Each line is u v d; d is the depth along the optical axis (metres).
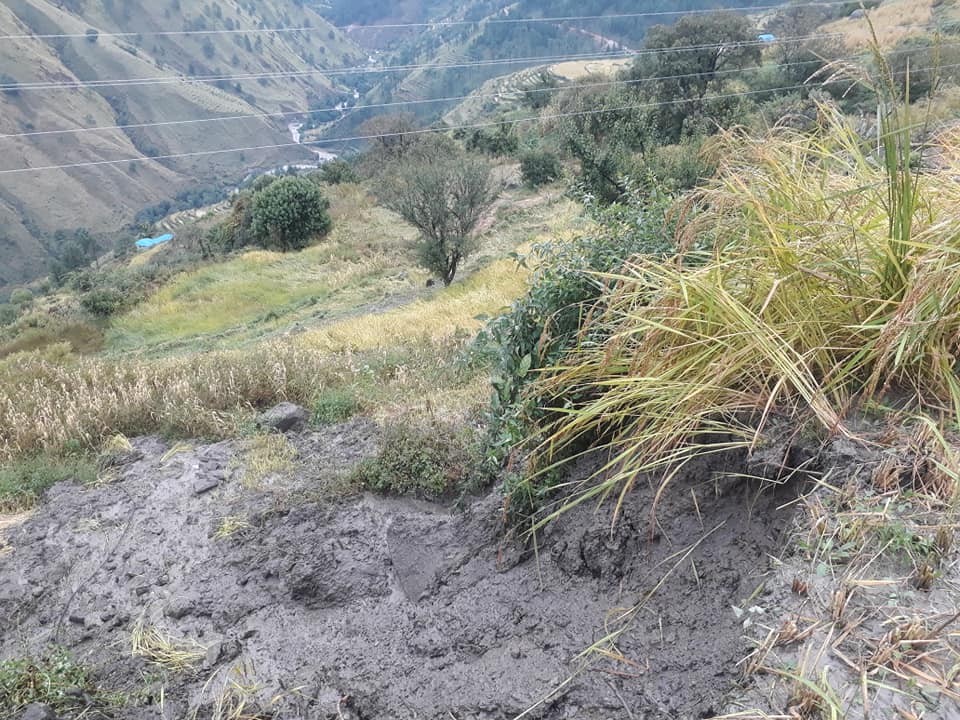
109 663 3.21
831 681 1.66
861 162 2.95
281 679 2.93
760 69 31.94
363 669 2.81
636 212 3.90
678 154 15.33
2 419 6.20
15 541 4.31
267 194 28.92
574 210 23.83
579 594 2.69
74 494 4.82
